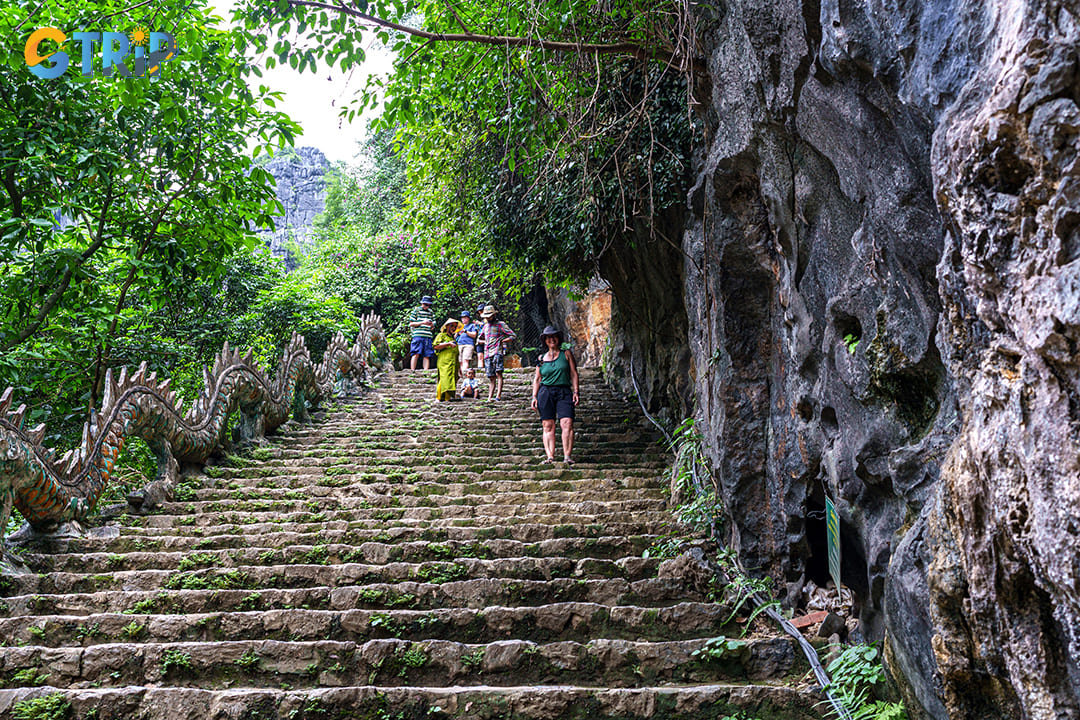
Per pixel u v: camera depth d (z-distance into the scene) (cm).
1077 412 184
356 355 1320
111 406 655
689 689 396
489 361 1200
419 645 429
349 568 529
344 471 815
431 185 1090
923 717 313
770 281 519
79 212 844
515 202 950
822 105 355
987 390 222
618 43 554
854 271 367
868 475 364
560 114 631
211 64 755
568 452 825
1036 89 189
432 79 648
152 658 420
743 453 528
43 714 375
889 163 307
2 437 524
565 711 389
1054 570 189
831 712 385
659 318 945
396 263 2164
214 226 903
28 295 797
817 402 441
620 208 770
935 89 250
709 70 519
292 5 477
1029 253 199
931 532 277
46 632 449
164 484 713
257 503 704
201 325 1342
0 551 525
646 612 470
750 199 507
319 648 427
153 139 814
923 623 295
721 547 568
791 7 365
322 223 2788
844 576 430
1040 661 217
